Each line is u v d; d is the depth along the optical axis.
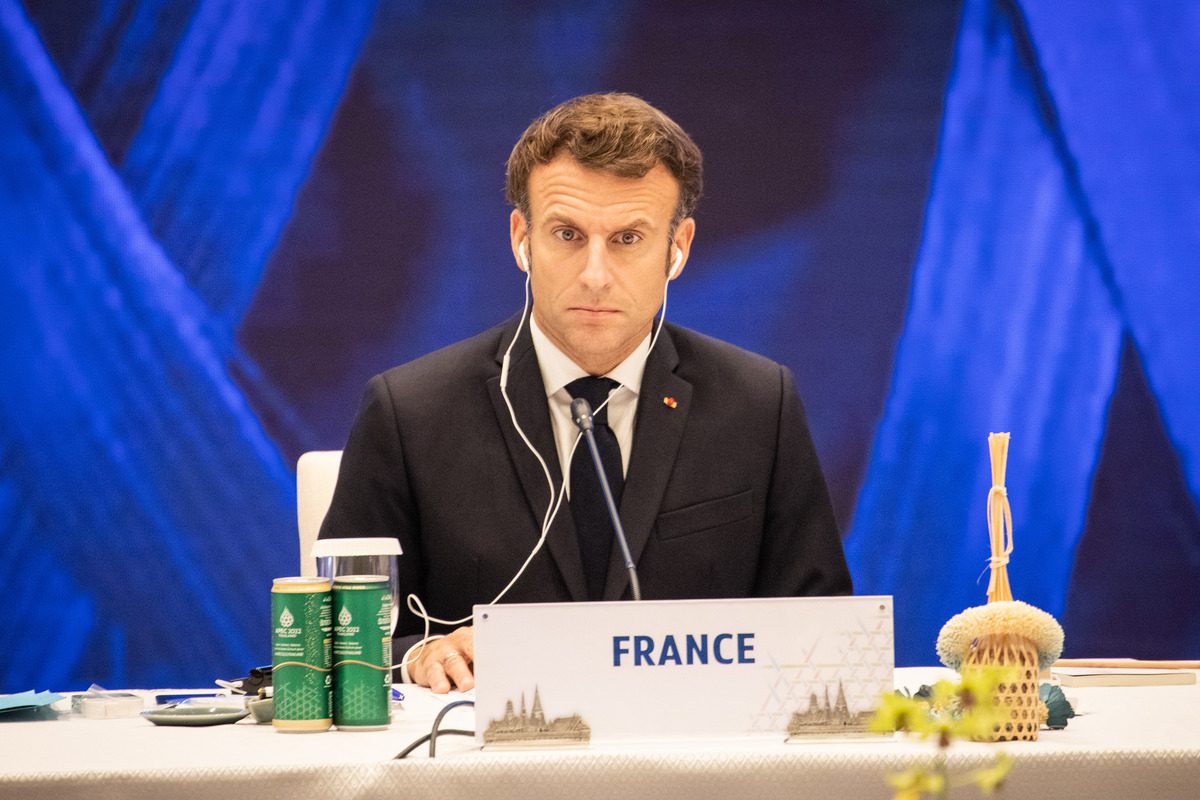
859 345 16.95
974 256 16.95
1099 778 3.70
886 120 16.98
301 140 16.72
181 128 16.58
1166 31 16.89
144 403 16.47
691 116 16.98
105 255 16.47
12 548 16.27
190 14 16.61
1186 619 16.91
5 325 16.33
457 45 16.89
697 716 4.12
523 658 4.09
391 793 3.61
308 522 8.15
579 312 6.60
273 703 4.61
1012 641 4.09
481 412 7.02
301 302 16.67
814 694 4.15
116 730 4.62
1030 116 16.95
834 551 7.17
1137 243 16.91
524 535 6.74
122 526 16.39
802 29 17.00
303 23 16.77
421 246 16.81
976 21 17.00
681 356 7.28
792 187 16.95
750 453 7.04
